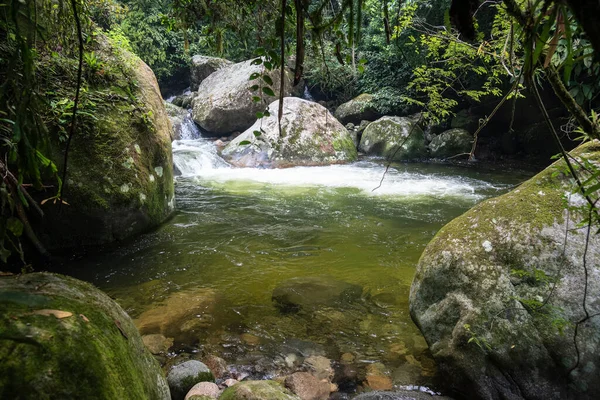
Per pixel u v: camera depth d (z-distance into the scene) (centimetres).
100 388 106
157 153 487
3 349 98
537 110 984
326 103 1359
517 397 186
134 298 325
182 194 661
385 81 1223
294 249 439
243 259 408
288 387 222
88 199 394
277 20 181
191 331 282
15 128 133
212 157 912
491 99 1016
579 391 175
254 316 303
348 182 786
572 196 204
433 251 228
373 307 316
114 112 443
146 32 1336
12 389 93
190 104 1318
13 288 124
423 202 646
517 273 196
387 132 1095
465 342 197
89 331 118
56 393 98
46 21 309
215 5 234
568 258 191
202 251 424
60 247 392
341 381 232
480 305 199
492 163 1027
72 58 429
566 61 86
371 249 442
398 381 230
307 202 633
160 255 409
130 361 129
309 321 296
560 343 179
